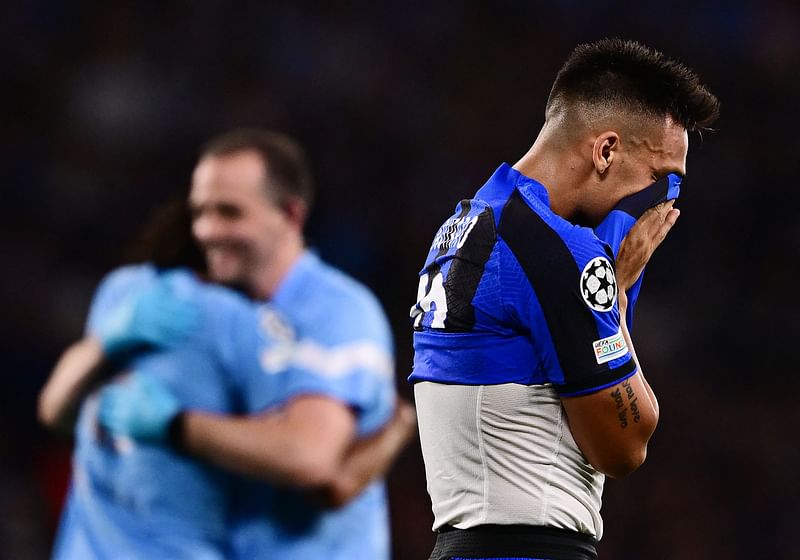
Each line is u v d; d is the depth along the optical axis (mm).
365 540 11062
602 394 7535
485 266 7793
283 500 10328
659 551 34688
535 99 46031
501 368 7746
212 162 10766
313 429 10148
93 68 43062
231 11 44969
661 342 40125
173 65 43812
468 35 46594
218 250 10648
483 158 44906
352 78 45188
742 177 43875
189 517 9961
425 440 8242
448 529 8047
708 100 8258
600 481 8055
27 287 37906
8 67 41938
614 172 8055
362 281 41594
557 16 47281
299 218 11008
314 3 45938
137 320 10141
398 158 44219
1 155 40375
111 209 40750
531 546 7617
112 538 9969
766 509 36625
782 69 46062
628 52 8203
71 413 10445
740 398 39438
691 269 42062
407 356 39219
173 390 10117
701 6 47125
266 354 10320
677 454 37719
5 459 31703
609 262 7680
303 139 43906
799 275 42188
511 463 7715
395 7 46625
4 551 28750
